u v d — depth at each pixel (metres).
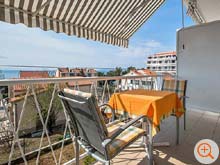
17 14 2.29
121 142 1.50
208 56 4.18
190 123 3.42
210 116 3.90
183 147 2.40
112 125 1.96
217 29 3.99
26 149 3.87
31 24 2.50
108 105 2.30
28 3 2.34
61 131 5.11
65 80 1.98
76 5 3.00
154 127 1.90
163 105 2.11
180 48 4.70
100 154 1.46
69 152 3.00
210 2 4.53
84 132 1.55
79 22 3.37
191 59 4.48
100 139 1.35
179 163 2.03
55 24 2.91
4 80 1.42
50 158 2.85
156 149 2.35
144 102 2.02
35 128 5.18
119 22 4.24
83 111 1.36
